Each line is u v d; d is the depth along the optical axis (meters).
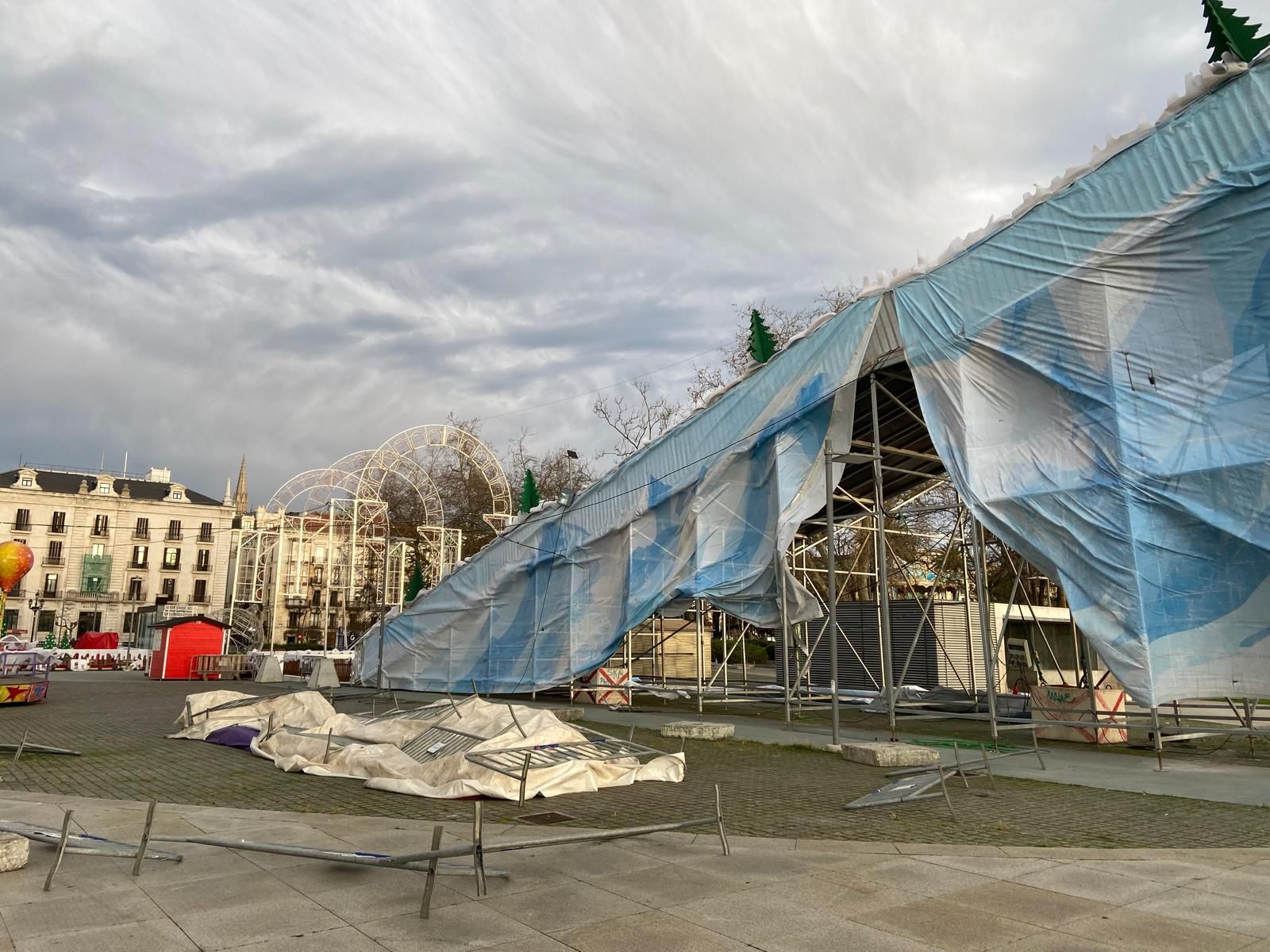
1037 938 4.62
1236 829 7.33
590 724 17.27
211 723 14.33
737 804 8.66
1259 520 9.79
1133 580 10.68
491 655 24.08
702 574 17.31
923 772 10.12
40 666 23.33
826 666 23.97
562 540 21.98
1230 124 10.40
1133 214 11.22
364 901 5.29
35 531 81.69
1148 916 4.98
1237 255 10.28
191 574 86.81
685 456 18.45
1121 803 8.62
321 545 66.06
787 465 16.09
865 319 14.81
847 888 5.56
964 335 13.02
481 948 4.48
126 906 5.16
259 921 4.90
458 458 56.97
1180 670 10.24
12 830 6.21
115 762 11.77
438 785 9.30
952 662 20.84
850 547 32.41
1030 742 13.97
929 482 22.16
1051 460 11.77
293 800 8.91
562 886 5.62
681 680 28.56
